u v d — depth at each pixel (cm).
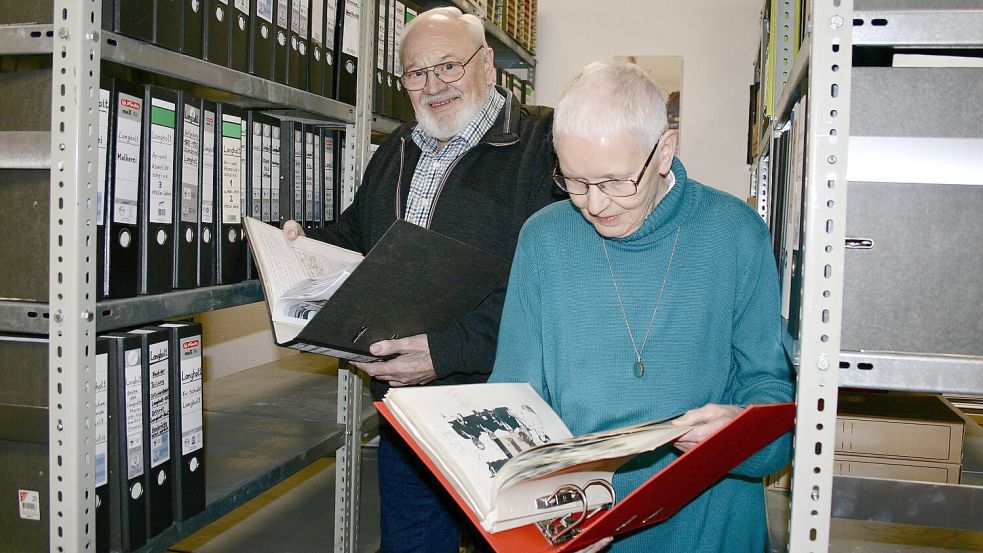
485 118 172
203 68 134
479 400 102
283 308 138
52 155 105
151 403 125
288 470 166
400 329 147
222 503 142
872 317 88
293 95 164
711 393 109
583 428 110
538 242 118
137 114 123
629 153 95
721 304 109
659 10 375
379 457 184
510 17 334
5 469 114
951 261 87
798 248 97
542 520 88
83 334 107
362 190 191
